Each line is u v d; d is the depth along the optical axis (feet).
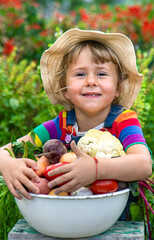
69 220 4.02
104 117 5.76
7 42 13.99
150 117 9.21
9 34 17.12
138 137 5.04
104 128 5.63
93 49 5.44
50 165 4.36
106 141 4.75
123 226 4.70
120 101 6.24
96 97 5.36
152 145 8.64
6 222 5.65
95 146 4.69
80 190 4.30
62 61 6.10
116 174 4.24
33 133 5.36
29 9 18.65
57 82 6.24
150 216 5.65
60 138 5.85
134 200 5.29
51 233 4.23
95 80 5.32
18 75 10.19
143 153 4.67
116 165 4.24
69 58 5.59
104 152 4.66
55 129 5.91
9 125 9.79
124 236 4.35
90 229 4.16
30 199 4.12
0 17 17.16
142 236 4.34
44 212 4.06
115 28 15.70
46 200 3.99
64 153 4.65
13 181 4.33
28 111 9.69
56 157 4.56
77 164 4.07
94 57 5.39
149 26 15.61
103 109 5.68
